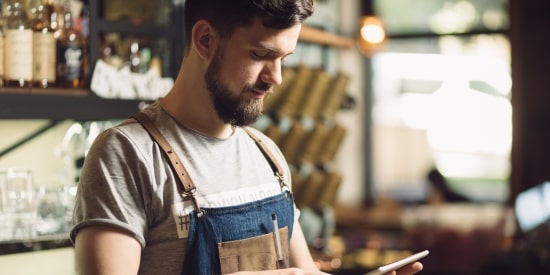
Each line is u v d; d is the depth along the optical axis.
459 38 8.21
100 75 2.81
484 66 8.11
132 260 1.71
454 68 8.25
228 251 1.83
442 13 8.27
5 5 2.62
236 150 1.93
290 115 4.82
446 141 8.31
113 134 1.77
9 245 2.46
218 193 1.84
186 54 1.86
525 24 7.85
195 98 1.85
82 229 1.72
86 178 1.74
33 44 2.63
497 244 6.00
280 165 2.04
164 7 3.05
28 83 2.60
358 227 7.35
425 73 8.38
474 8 8.13
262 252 1.90
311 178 4.91
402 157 8.52
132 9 3.09
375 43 6.18
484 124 8.15
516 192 7.84
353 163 8.55
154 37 3.05
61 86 2.72
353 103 5.37
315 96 4.92
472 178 8.19
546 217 5.39
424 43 8.35
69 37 2.75
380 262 5.12
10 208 2.61
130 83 2.91
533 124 7.84
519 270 5.07
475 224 6.46
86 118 2.76
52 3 2.74
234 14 1.75
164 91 3.01
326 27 6.44
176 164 1.79
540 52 7.81
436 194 7.59
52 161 3.00
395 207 7.95
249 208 1.88
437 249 6.10
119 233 1.70
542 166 7.80
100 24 2.80
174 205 1.78
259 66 1.79
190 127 1.85
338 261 4.66
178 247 1.78
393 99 8.52
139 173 1.75
